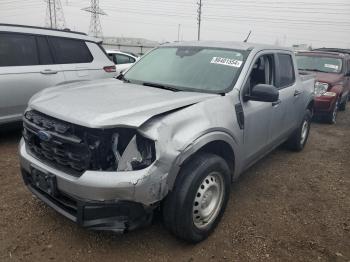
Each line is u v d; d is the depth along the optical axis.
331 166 5.69
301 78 5.74
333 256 3.27
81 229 3.40
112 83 4.04
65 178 2.77
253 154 4.14
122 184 2.59
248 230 3.58
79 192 2.68
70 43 6.47
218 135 3.19
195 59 4.20
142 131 2.71
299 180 5.01
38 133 3.00
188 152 2.84
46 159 3.08
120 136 2.73
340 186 4.89
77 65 6.46
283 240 3.46
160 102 3.08
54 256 3.02
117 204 2.65
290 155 6.10
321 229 3.72
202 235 3.27
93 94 3.36
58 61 6.21
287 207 4.15
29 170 3.18
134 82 4.17
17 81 5.59
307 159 5.96
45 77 5.93
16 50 5.68
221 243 3.33
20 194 4.02
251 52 4.12
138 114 2.79
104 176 2.62
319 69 9.98
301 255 3.25
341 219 3.96
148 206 2.73
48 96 3.35
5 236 3.24
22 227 3.39
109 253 3.09
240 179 4.89
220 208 3.44
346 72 10.08
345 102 11.27
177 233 3.10
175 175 2.80
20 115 5.75
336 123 9.35
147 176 2.64
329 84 8.80
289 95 5.00
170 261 3.04
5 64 5.52
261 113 4.07
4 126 5.66
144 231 3.43
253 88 3.69
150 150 2.72
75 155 2.78
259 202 4.23
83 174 2.67
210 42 4.54
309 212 4.07
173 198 2.95
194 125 2.98
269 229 3.64
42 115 3.10
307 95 5.84
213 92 3.65
